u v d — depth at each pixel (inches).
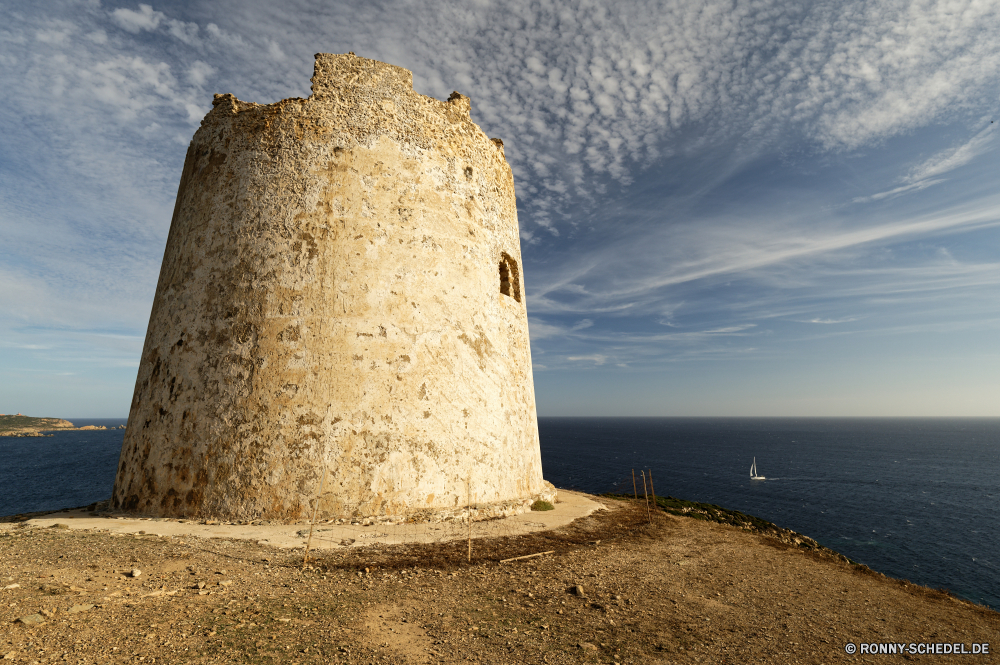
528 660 176.1
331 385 372.8
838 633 222.7
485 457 424.5
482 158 494.3
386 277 404.2
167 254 458.9
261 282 390.9
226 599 206.5
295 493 353.4
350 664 163.5
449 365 415.8
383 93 441.7
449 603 222.5
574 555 316.5
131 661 151.5
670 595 256.2
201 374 383.9
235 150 426.9
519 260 543.5
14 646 151.5
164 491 370.3
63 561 238.4
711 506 656.4
